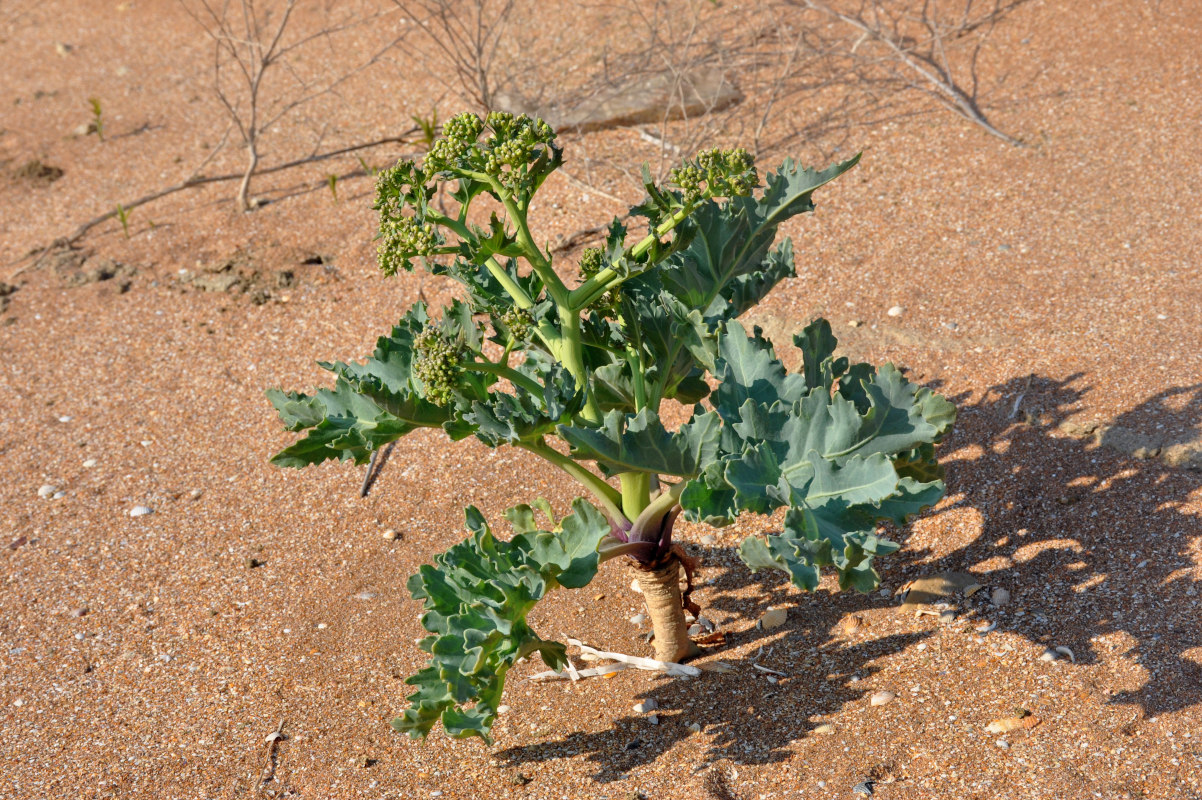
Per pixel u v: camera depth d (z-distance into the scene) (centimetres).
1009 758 292
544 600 394
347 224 638
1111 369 430
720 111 681
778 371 289
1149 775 278
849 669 336
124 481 474
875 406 273
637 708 336
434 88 764
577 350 297
